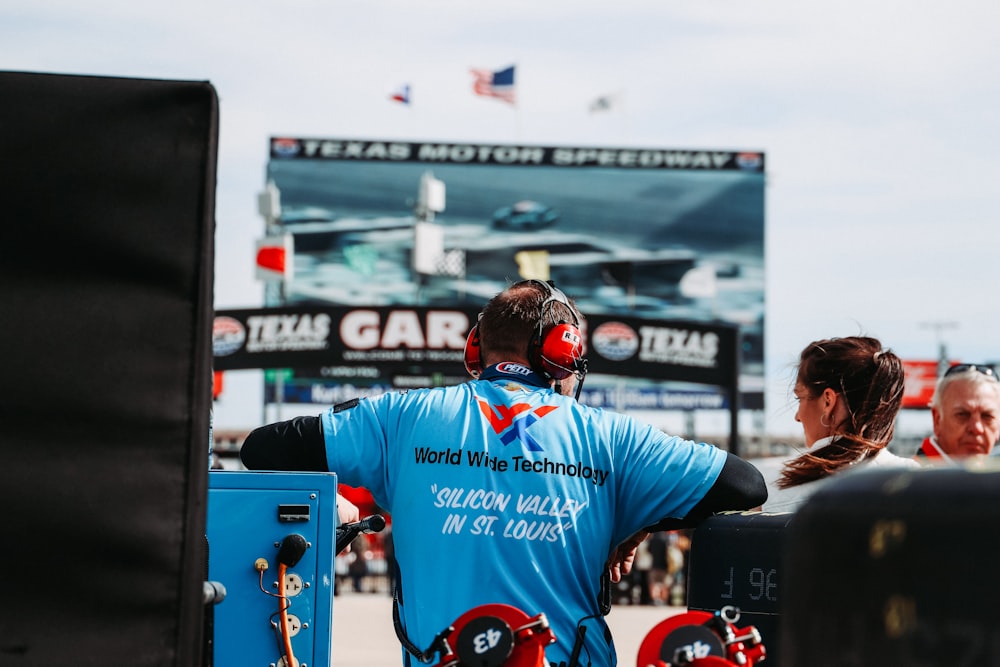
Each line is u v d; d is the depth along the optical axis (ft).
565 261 115.34
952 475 4.67
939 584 4.43
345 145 114.73
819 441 10.09
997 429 12.10
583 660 8.52
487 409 8.96
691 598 9.11
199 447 6.26
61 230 6.26
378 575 81.20
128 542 6.12
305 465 9.29
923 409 95.25
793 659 5.05
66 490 6.10
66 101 6.34
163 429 6.23
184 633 6.12
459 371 59.57
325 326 59.26
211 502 9.31
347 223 114.42
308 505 9.34
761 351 114.42
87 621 6.05
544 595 8.51
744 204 115.65
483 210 115.34
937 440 12.39
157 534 6.15
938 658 4.40
